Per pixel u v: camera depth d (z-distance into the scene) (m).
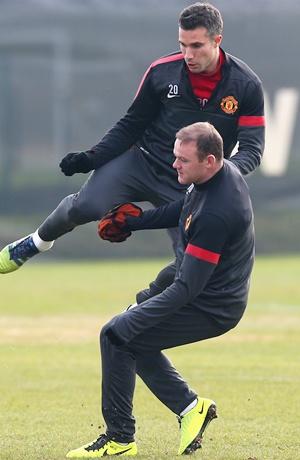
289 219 132.75
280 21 143.62
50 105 148.38
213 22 23.12
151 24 148.25
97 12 148.25
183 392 23.45
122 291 76.50
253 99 24.20
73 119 149.00
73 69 148.88
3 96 148.00
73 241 128.00
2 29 146.12
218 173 21.42
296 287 78.56
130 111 24.94
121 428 23.42
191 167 21.20
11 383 35.88
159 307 21.45
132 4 151.50
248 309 62.81
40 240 25.80
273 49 143.12
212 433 26.66
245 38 144.50
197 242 21.25
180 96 24.30
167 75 24.38
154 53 148.62
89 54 148.38
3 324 55.41
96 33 148.00
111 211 23.33
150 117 24.98
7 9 146.75
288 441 25.53
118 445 23.45
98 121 149.12
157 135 25.16
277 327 53.53
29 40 146.38
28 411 30.38
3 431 27.19
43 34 147.00
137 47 148.62
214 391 33.69
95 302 68.06
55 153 147.38
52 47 147.38
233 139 24.70
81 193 25.34
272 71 141.75
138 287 80.19
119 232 23.33
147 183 25.36
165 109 24.70
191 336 22.59
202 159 21.12
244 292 22.42
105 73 149.38
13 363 41.16
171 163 25.06
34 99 148.62
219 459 23.12
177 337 22.58
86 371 38.91
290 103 138.25
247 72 24.28
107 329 21.69
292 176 132.88
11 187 140.00
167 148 25.03
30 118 148.12
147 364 23.25
